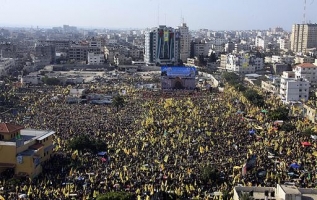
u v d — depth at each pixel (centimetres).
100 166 11912
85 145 13538
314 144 14575
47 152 13000
